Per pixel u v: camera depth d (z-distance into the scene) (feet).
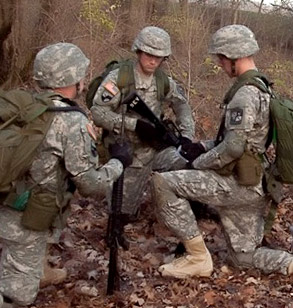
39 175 11.72
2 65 33.24
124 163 13.37
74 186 12.43
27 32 33.73
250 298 14.39
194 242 15.02
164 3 40.34
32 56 33.83
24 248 12.17
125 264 15.96
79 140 11.69
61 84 11.94
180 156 16.24
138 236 17.76
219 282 15.05
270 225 15.49
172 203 14.74
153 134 16.87
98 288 14.61
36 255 12.32
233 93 14.21
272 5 47.57
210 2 40.73
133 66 16.81
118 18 38.52
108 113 16.56
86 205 19.90
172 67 32.73
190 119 18.15
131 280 15.12
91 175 11.99
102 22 35.45
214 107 30.89
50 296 14.12
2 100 11.48
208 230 18.29
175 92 17.70
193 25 33.71
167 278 15.21
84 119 11.86
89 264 15.87
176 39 33.68
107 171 12.55
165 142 16.94
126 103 16.26
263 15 47.16
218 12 41.16
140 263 16.12
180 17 35.09
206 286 14.87
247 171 14.32
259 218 15.58
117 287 14.21
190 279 15.08
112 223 13.80
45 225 11.87
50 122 11.47
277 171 14.52
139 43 16.21
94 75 32.45
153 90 17.01
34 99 11.67
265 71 38.22
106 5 38.65
